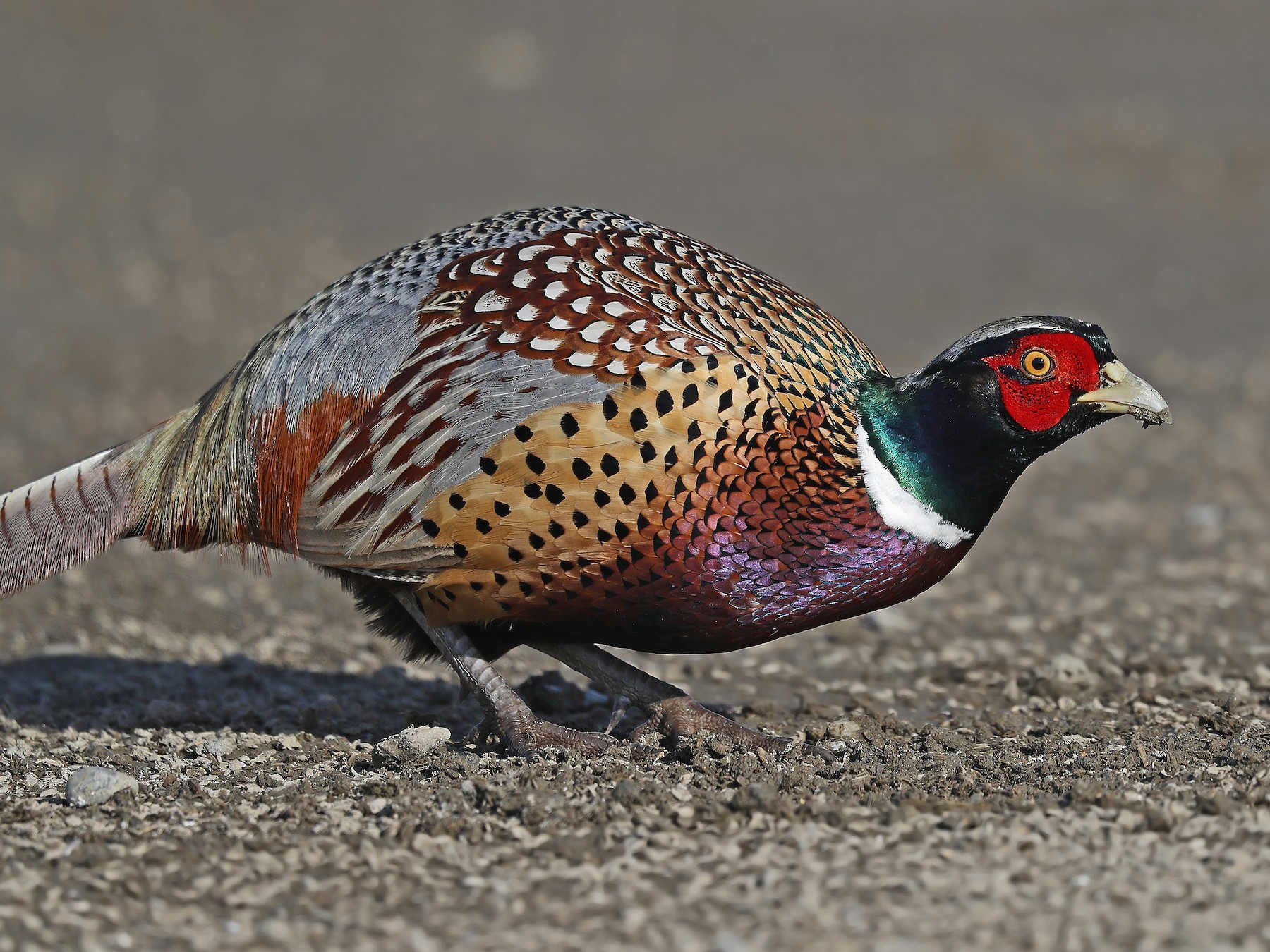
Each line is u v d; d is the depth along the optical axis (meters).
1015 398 15.47
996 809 14.73
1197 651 22.41
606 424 15.12
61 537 17.42
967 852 13.69
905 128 71.44
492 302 15.83
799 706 19.94
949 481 15.71
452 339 15.76
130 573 26.41
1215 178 64.19
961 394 15.55
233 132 71.06
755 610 15.80
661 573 15.47
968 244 55.91
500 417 15.38
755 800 14.68
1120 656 22.11
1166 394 40.31
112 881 13.61
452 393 15.59
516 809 14.86
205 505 17.14
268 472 16.66
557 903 12.95
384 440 15.87
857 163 66.56
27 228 56.50
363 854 14.05
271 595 25.61
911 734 18.11
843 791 15.31
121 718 18.98
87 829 14.81
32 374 40.75
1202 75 78.44
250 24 89.62
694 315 15.75
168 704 19.42
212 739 18.02
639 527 15.27
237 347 44.22
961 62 82.38
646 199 60.19
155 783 16.31
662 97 77.19
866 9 93.69
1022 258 54.12
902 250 54.78
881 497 15.63
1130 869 13.24
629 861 13.70
